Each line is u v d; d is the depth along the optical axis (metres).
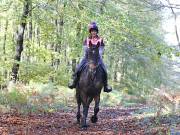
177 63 19.08
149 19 24.00
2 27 42.28
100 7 21.69
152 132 11.57
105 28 21.27
